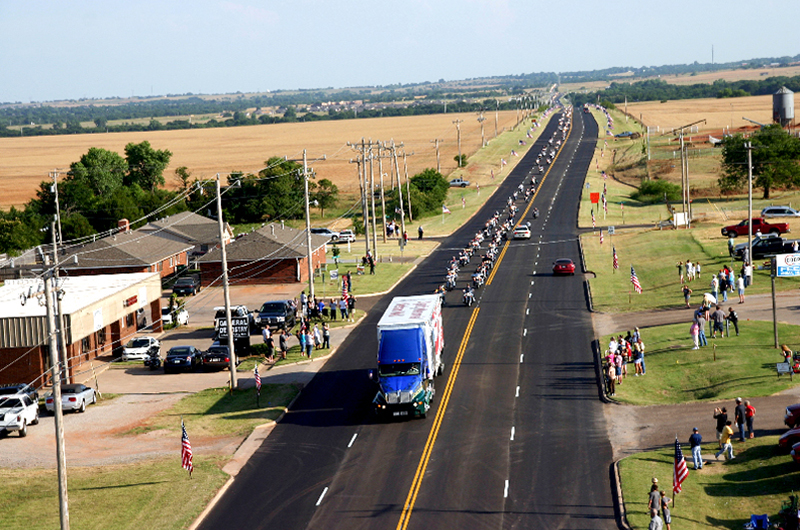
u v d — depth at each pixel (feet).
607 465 117.29
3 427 142.41
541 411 141.90
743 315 184.55
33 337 177.78
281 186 453.17
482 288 250.16
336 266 281.95
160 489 116.26
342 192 531.50
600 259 282.15
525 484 111.96
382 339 145.18
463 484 112.88
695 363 156.76
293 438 136.46
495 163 627.46
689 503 102.63
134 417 153.79
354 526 101.76
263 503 110.42
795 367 143.02
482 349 183.21
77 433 145.89
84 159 506.48
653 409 138.82
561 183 500.74
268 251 283.59
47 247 296.10
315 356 188.55
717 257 249.96
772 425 123.54
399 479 115.85
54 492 117.08
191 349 191.11
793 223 293.23
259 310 231.71
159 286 235.40
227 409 155.02
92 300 194.80
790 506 94.53
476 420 139.23
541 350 179.22
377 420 142.72
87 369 191.62
